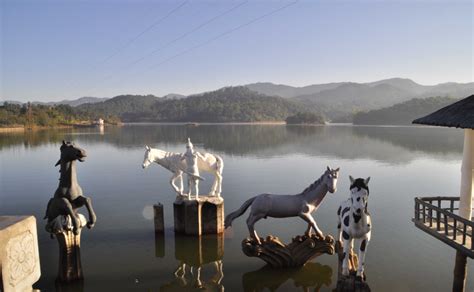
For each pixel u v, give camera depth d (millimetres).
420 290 12398
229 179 33938
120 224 19906
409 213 22297
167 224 19953
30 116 129750
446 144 66438
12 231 5031
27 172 37812
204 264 14688
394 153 53625
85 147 64125
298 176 35375
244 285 13062
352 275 9961
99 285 12812
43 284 12531
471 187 10578
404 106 178375
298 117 197500
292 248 13367
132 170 39062
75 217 11594
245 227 19547
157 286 12867
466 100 10906
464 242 9297
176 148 61281
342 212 10500
